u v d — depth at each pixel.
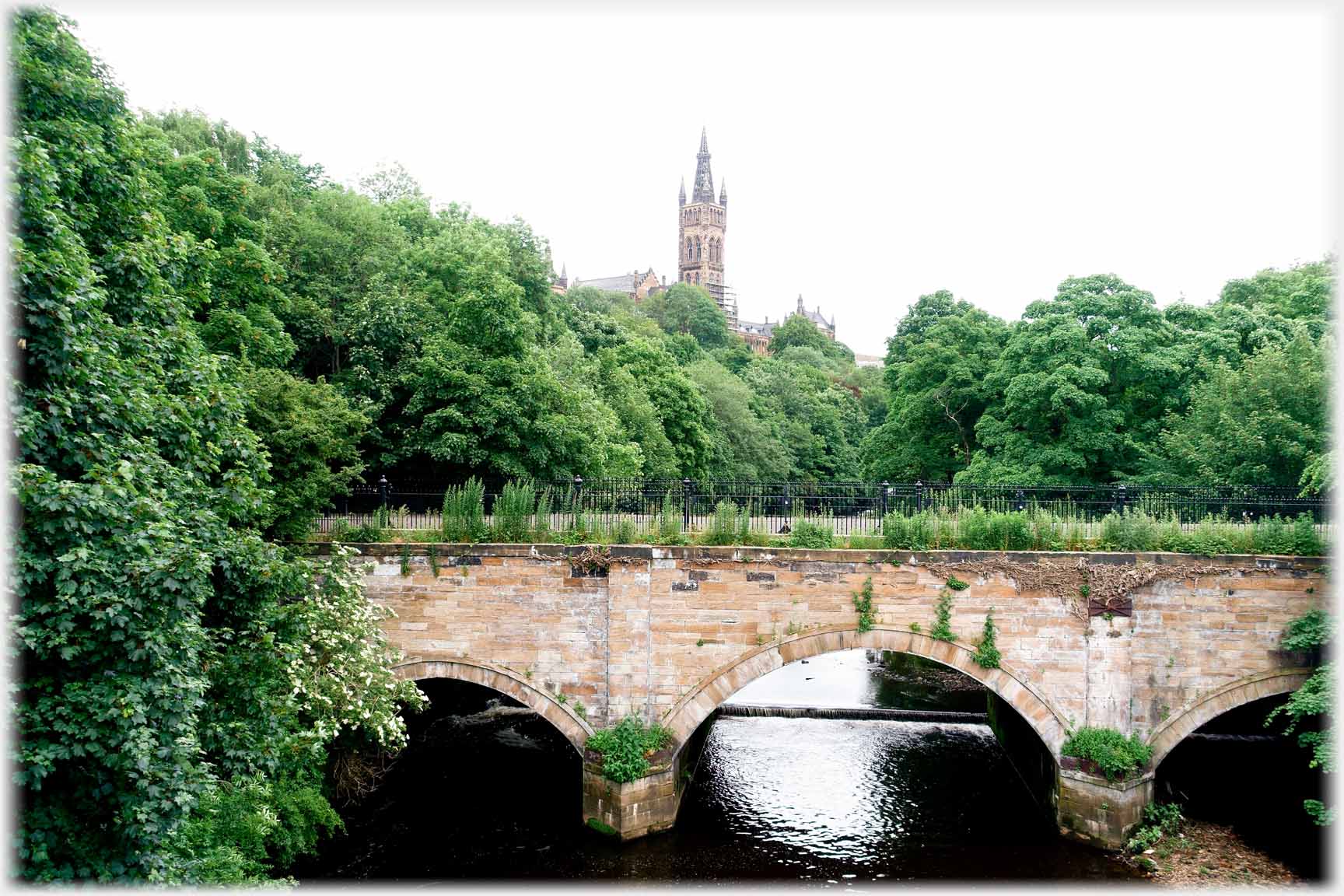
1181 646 20.25
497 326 28.80
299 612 15.75
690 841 20.58
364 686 18.47
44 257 10.98
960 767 26.27
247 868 14.93
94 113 14.84
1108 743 20.02
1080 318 34.06
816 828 21.47
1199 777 24.52
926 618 20.58
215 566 14.34
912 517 21.30
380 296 29.86
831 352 141.25
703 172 173.62
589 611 20.89
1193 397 30.52
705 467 58.25
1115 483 32.00
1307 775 24.69
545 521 21.64
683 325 120.88
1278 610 19.98
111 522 10.74
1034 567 20.31
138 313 14.18
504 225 47.91
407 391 28.81
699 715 20.81
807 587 20.67
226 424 14.95
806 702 33.44
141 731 10.34
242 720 13.84
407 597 21.14
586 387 39.47
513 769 25.50
